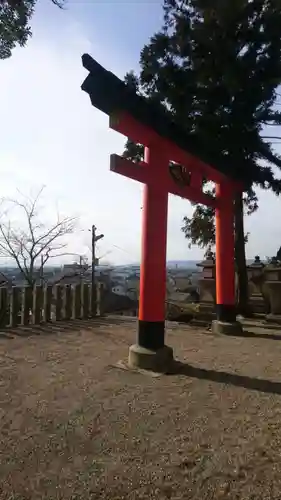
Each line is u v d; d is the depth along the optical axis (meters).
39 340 7.14
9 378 4.67
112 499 2.24
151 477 2.47
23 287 8.77
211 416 3.50
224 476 2.49
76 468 2.57
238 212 11.89
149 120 4.87
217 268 8.55
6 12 4.54
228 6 6.87
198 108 7.02
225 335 8.05
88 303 10.36
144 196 5.48
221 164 7.11
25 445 2.89
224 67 6.87
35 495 2.27
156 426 3.26
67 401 3.86
